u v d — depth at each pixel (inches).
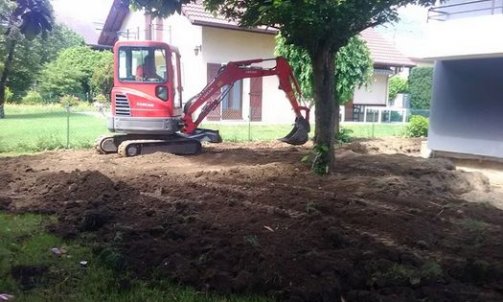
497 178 428.5
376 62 1090.7
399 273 178.2
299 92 488.1
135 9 219.5
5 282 170.7
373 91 1164.5
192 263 184.7
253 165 409.1
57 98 1312.7
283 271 175.0
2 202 280.2
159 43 469.1
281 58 474.9
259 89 937.5
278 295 161.8
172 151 482.6
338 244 207.8
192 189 313.1
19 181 343.3
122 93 471.8
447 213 271.4
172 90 475.8
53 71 1293.1
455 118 519.2
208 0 343.0
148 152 473.4
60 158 458.0
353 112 1131.3
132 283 171.3
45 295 161.6
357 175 370.3
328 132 368.2
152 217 248.7
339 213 257.0
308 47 351.6
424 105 1280.8
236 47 901.8
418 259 194.1
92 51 1402.6
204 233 221.3
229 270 181.2
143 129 472.4
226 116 911.0
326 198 288.5
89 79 1339.8
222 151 511.8
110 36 1206.3
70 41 1517.0
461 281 180.1
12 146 533.3
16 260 192.4
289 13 294.2
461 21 477.7
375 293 163.0
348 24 322.3
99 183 310.0
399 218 251.0
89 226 235.0
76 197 293.1
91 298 160.9
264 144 587.8
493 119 487.5
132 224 237.3
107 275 178.7
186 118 489.4
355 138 656.4
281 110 967.0
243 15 347.9
